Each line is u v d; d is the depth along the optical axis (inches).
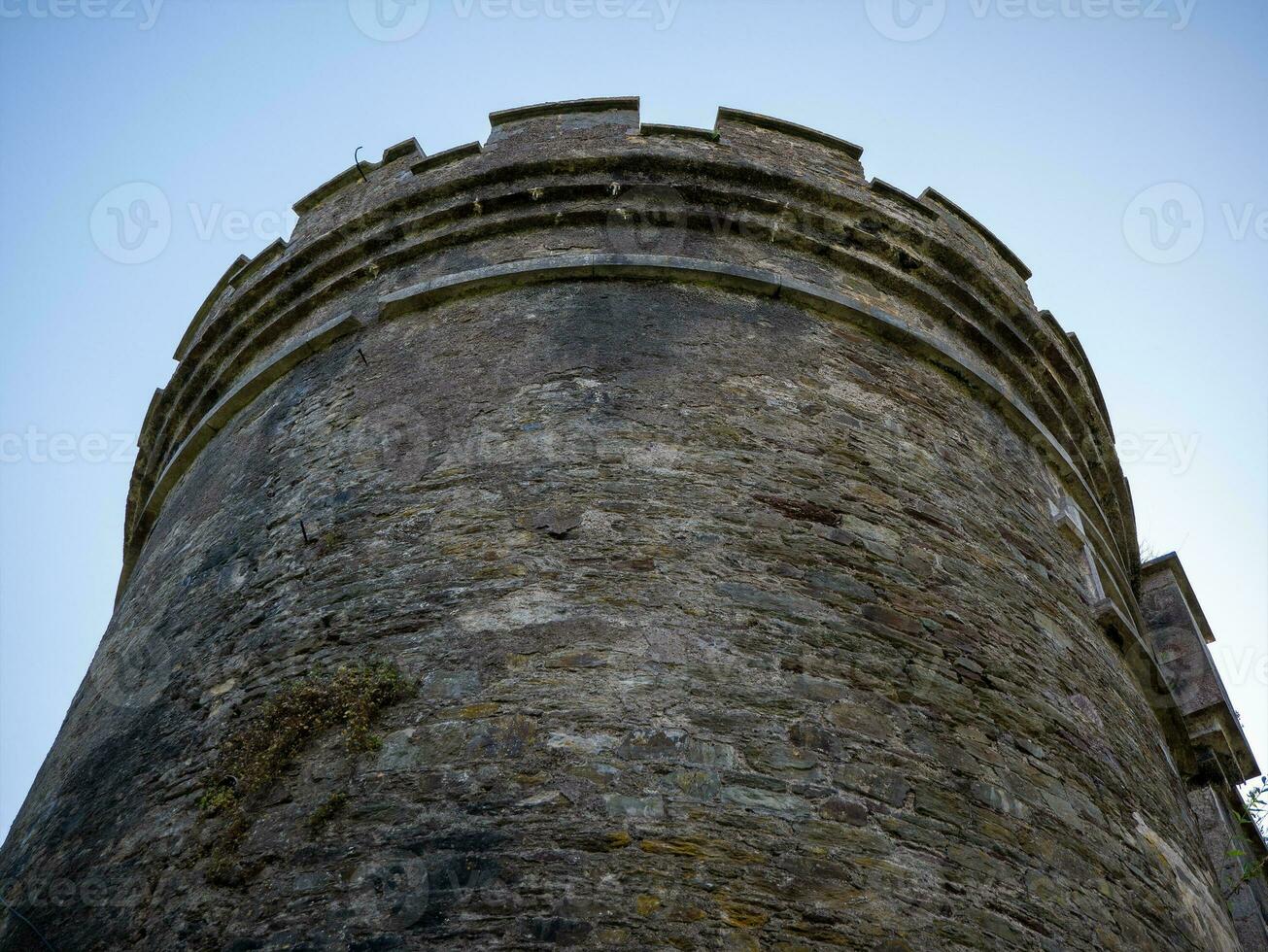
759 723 261.1
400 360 364.8
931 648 298.8
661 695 261.0
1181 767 422.0
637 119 438.9
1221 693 484.7
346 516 318.3
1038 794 285.1
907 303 408.8
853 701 274.1
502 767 247.0
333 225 434.9
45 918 264.5
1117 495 493.4
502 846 234.1
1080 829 287.0
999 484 374.9
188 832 260.8
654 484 308.3
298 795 254.7
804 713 266.7
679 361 347.6
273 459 358.9
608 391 334.6
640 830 237.0
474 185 414.3
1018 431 412.8
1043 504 391.2
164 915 246.2
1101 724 329.7
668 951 220.1
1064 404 445.4
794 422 340.8
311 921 230.8
